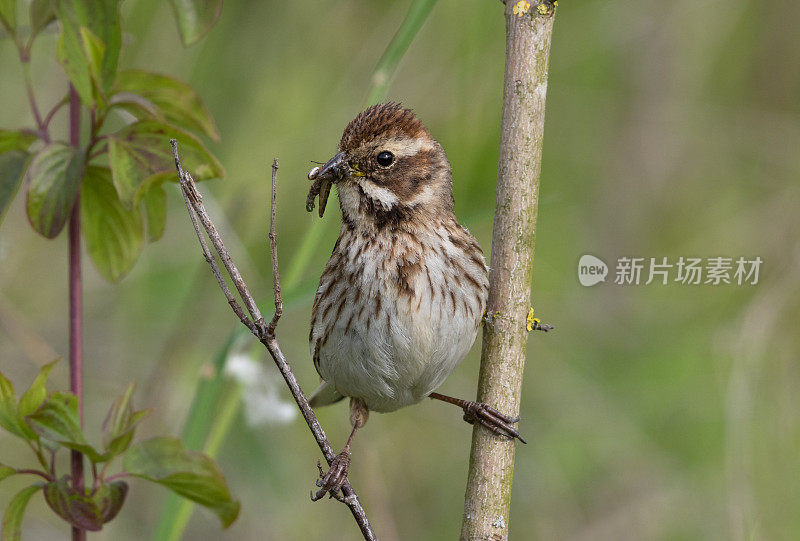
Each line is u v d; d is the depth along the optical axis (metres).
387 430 11.74
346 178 7.46
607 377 12.23
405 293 7.35
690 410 11.97
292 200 11.47
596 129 13.15
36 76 11.13
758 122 13.56
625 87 13.59
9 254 11.26
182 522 7.70
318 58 12.05
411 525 11.36
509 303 6.52
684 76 13.55
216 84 11.82
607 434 11.77
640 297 12.69
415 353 7.41
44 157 6.62
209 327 10.89
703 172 13.67
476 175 11.53
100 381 11.22
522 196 6.48
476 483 6.51
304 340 11.77
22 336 10.55
